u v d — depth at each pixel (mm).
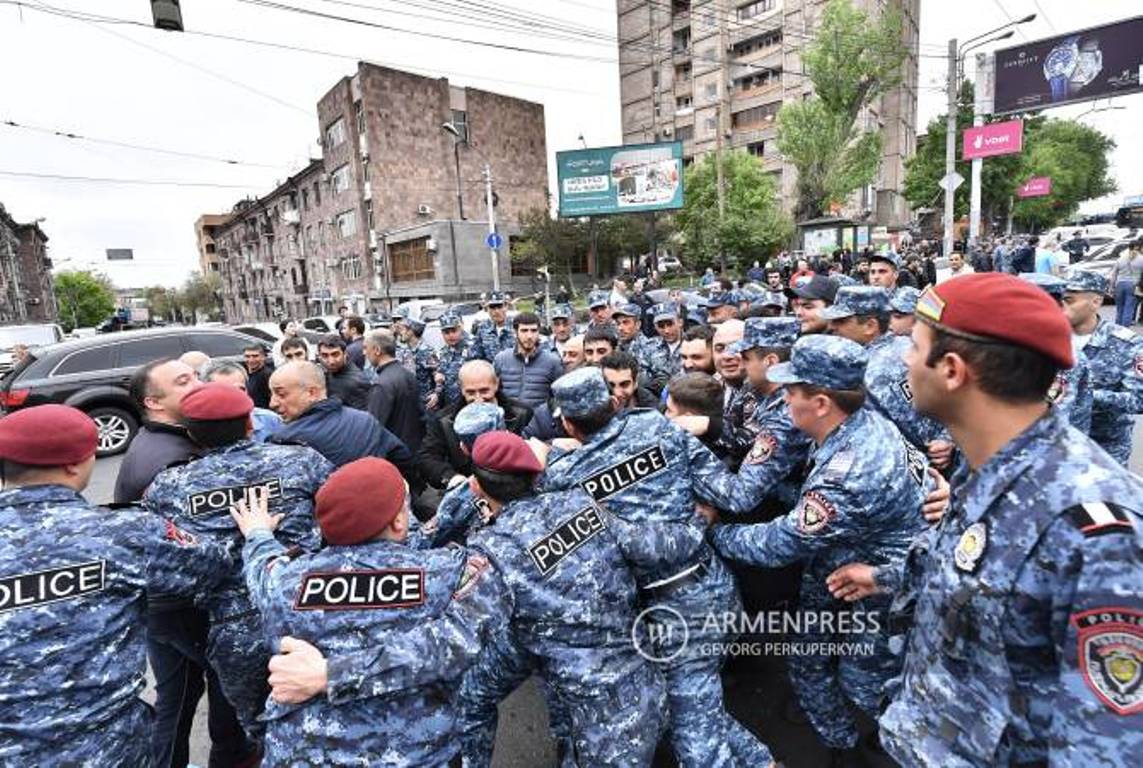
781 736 2434
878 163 26562
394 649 1372
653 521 1940
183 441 2562
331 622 1395
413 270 30234
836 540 1800
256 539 1829
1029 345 905
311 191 37375
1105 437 3270
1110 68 16516
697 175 28156
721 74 39750
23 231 59062
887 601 1912
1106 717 787
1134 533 795
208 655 2129
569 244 27422
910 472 1865
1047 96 17578
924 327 1032
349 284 34906
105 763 1471
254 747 2434
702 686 1977
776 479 2047
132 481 2490
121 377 8070
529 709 2736
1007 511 922
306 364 2934
